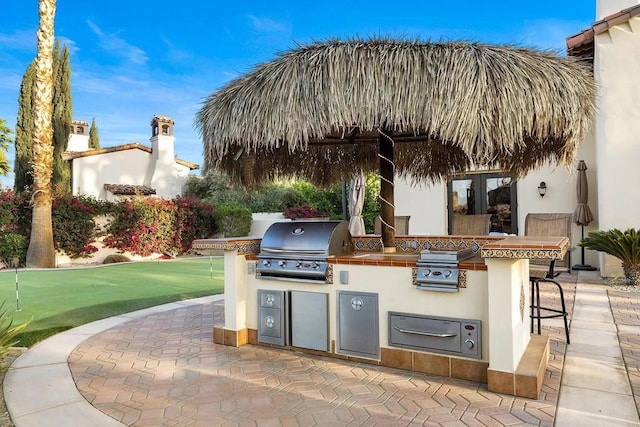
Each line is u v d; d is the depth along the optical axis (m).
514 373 3.20
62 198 13.48
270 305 4.44
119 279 9.53
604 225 9.00
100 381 3.60
